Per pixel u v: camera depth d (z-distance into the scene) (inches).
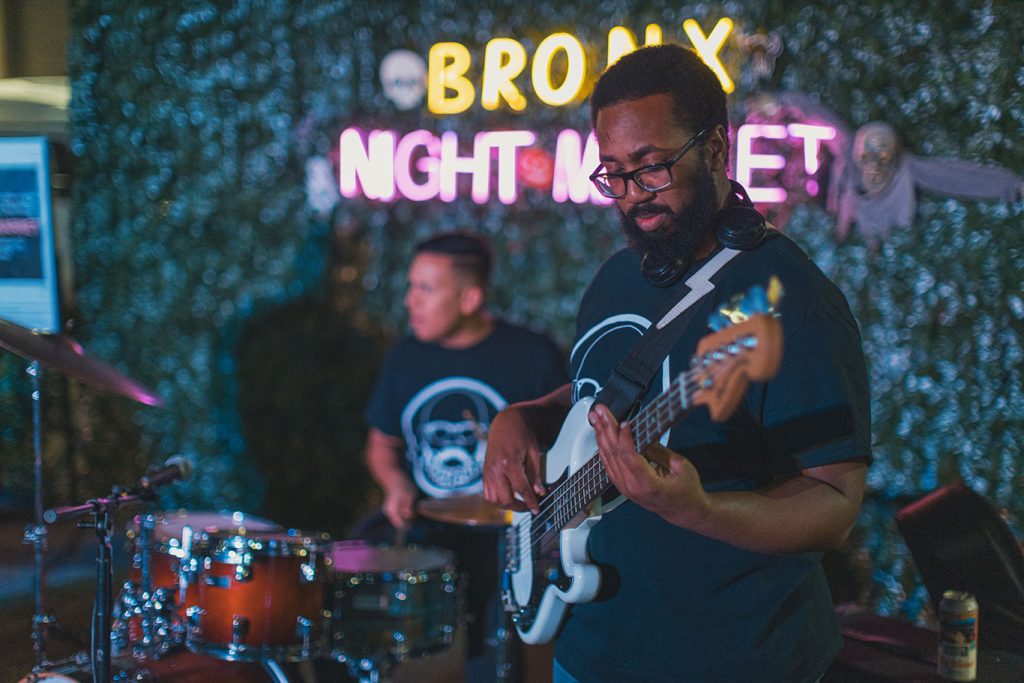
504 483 70.7
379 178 150.8
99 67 153.9
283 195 154.2
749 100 138.6
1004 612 96.4
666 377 60.3
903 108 135.1
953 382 135.6
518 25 145.9
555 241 147.8
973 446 135.3
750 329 43.9
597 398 62.5
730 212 60.5
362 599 109.7
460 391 126.1
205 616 101.0
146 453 157.5
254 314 156.1
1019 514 134.2
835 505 53.2
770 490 55.4
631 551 62.6
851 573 137.6
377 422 129.4
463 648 124.7
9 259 122.4
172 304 156.3
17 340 98.9
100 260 156.6
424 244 126.4
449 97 149.1
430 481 126.2
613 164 60.0
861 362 56.9
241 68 152.6
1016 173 132.5
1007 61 131.3
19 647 130.3
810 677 60.9
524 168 147.3
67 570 151.2
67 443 149.9
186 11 152.3
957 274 135.1
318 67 151.9
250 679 98.7
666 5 141.1
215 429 157.4
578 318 71.1
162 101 154.0
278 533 109.8
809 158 137.2
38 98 157.3
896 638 98.8
